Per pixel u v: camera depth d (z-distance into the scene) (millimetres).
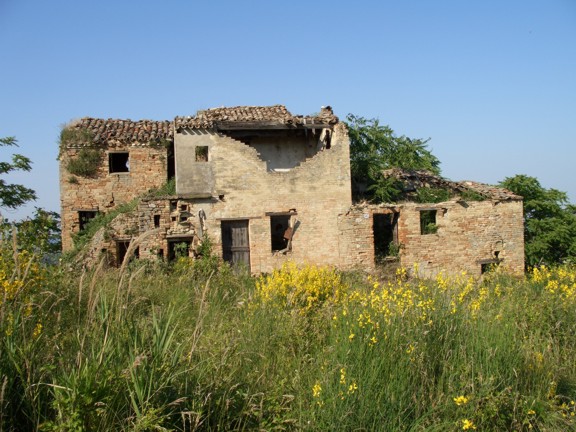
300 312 8734
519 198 23500
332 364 6250
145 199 20438
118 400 4762
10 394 4684
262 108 25844
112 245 20031
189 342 6586
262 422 5285
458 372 6383
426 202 23359
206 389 5398
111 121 24516
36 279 7645
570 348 8047
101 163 22859
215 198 21031
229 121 22812
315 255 21672
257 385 6117
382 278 20391
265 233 21344
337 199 21938
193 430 4789
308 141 25547
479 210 23047
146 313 8844
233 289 12727
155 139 23203
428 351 6637
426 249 22375
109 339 5156
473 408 5828
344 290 10602
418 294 8328
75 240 22281
